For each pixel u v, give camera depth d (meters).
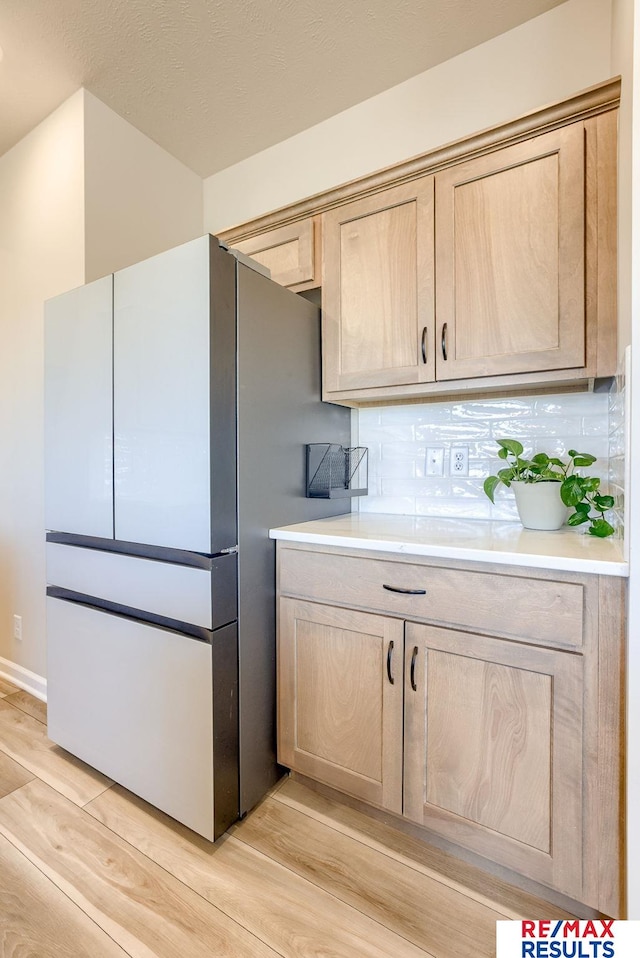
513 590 1.13
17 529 2.30
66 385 1.68
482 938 1.08
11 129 2.18
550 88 1.62
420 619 1.26
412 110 1.90
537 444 1.66
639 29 0.89
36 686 2.21
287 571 1.52
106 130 2.04
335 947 1.05
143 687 1.45
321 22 1.65
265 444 1.52
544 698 1.09
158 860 1.28
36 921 1.11
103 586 1.57
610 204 1.25
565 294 1.31
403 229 1.58
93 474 1.59
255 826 1.41
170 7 1.60
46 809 1.47
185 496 1.34
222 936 1.07
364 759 1.38
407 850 1.32
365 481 2.03
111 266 2.04
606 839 1.02
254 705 1.47
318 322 1.80
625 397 1.03
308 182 2.20
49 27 1.68
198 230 2.53
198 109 2.07
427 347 1.53
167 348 1.37
